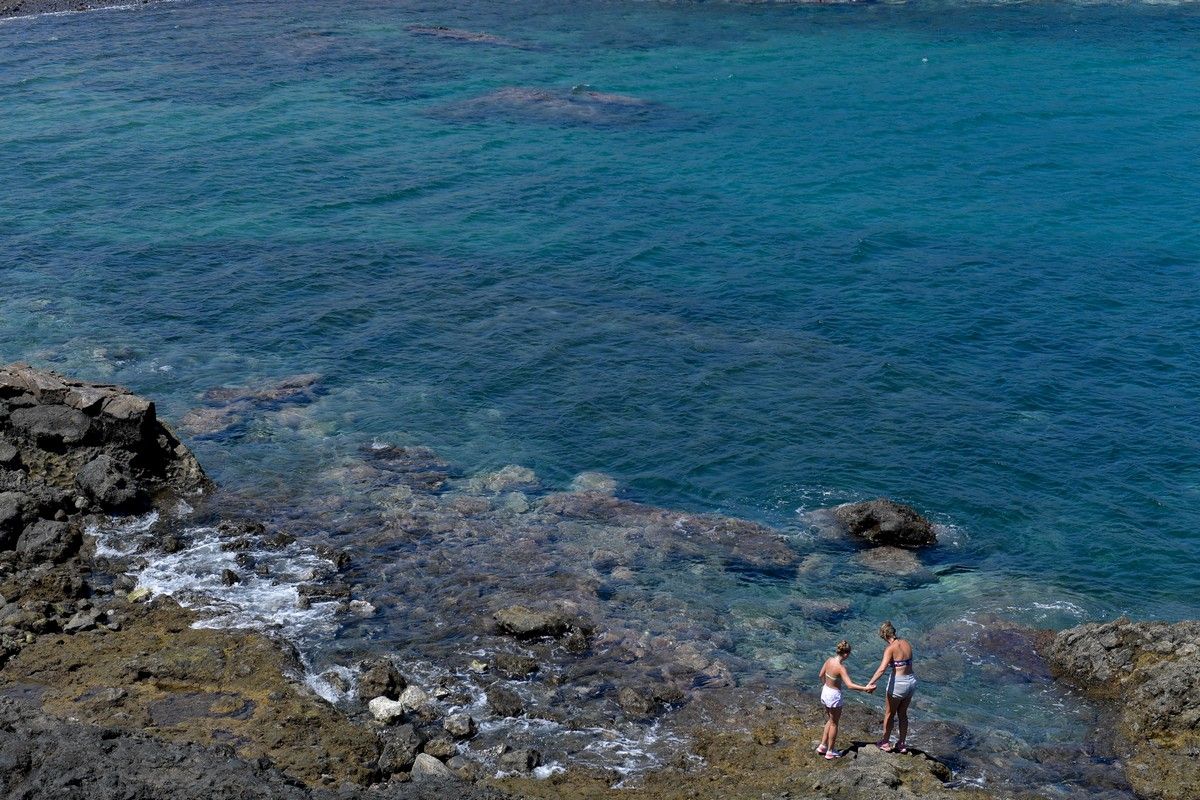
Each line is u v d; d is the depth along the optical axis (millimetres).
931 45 104375
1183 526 34719
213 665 25516
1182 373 44375
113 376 42344
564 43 106375
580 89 88062
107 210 60188
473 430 39938
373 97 85062
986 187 66875
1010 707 26422
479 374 43938
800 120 80938
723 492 36531
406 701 24984
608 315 49375
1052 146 74688
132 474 34312
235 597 29172
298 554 31562
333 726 23672
